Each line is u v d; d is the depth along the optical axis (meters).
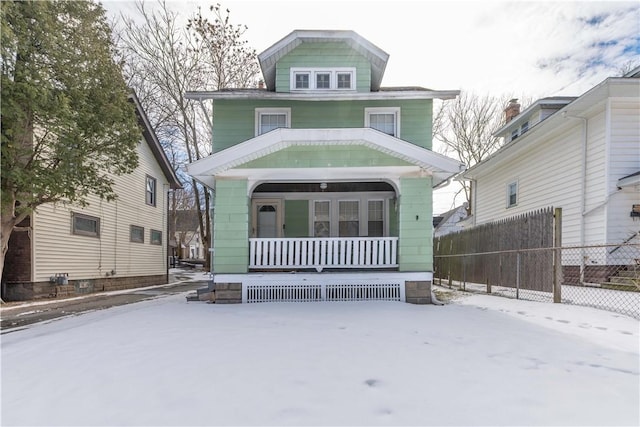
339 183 9.69
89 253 11.41
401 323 5.05
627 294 7.41
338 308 6.37
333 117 10.09
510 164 13.38
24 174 7.57
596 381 2.85
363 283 7.53
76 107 8.38
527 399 2.53
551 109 12.49
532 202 11.95
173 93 19.17
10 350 3.81
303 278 7.50
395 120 10.03
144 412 2.36
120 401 2.52
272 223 10.55
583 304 6.60
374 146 7.40
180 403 2.47
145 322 5.19
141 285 14.62
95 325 5.00
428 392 2.64
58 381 2.89
